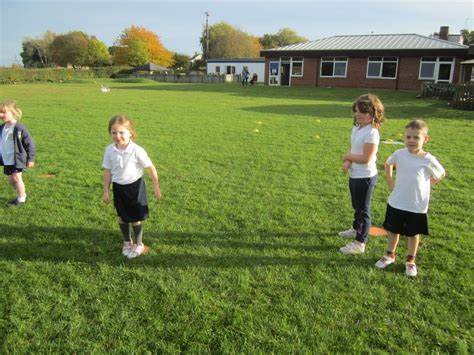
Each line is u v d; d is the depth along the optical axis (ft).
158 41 230.89
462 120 42.93
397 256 11.87
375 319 8.93
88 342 8.11
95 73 167.02
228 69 169.27
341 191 17.75
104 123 36.60
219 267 11.05
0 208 15.02
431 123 40.55
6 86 107.45
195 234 13.12
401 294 9.90
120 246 12.19
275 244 12.54
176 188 17.78
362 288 10.11
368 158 11.54
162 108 51.01
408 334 8.43
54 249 11.91
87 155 23.72
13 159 14.99
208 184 18.44
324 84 108.88
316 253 12.02
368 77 101.71
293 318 8.93
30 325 8.59
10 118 14.67
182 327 8.58
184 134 31.50
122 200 11.28
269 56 116.57
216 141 28.84
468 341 8.26
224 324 8.72
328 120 41.60
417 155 10.73
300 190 17.87
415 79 95.55
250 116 44.06
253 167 21.74
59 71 150.00
